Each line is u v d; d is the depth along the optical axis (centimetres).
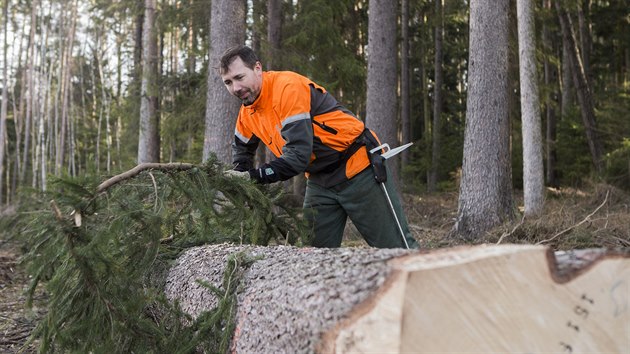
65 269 239
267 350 187
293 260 209
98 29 2489
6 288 518
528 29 834
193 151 1116
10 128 3000
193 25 1027
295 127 284
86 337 238
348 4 1194
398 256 164
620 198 953
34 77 2858
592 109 1288
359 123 311
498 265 141
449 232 736
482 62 723
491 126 716
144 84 1217
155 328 245
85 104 2922
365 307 143
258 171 295
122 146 1388
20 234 267
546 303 145
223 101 745
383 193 311
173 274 285
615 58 1912
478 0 730
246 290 216
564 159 1461
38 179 2294
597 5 1858
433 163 1638
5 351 342
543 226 620
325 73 1030
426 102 2016
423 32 1784
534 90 837
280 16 1000
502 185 712
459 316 138
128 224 250
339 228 329
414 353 135
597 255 151
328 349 153
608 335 148
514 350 142
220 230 325
